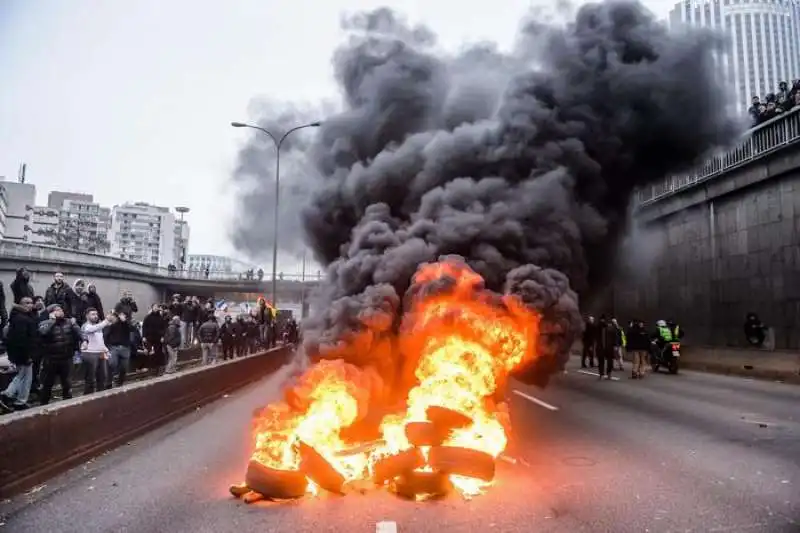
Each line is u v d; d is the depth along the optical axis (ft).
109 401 26.66
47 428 21.36
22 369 31.55
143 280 190.70
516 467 21.58
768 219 68.39
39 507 17.58
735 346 73.51
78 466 22.90
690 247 83.76
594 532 14.94
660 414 34.22
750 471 20.99
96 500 18.29
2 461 18.53
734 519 15.85
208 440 28.32
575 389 47.09
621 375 60.29
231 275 218.79
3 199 353.51
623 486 19.11
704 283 80.33
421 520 15.93
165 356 56.08
